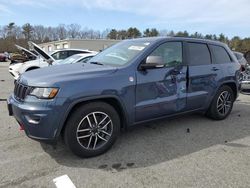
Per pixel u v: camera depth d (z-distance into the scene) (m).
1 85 11.43
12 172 3.59
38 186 3.28
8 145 4.46
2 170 3.64
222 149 4.37
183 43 5.10
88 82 3.86
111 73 4.11
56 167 3.74
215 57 5.69
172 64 4.82
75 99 3.73
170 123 5.64
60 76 3.83
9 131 5.14
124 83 4.14
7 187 3.25
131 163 3.86
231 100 6.11
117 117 4.20
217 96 5.72
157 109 4.59
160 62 4.34
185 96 5.00
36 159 3.97
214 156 4.10
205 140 4.76
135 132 5.09
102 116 4.07
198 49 5.36
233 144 4.59
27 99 3.74
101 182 3.37
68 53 13.59
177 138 4.83
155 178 3.46
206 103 5.50
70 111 3.81
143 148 4.38
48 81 3.70
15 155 4.09
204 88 5.36
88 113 3.90
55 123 3.65
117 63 4.49
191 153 4.21
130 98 4.24
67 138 3.84
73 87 3.73
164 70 4.64
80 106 3.86
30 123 3.68
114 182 3.37
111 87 4.01
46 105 3.60
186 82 5.00
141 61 4.41
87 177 3.48
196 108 5.33
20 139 4.72
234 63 6.10
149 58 4.34
